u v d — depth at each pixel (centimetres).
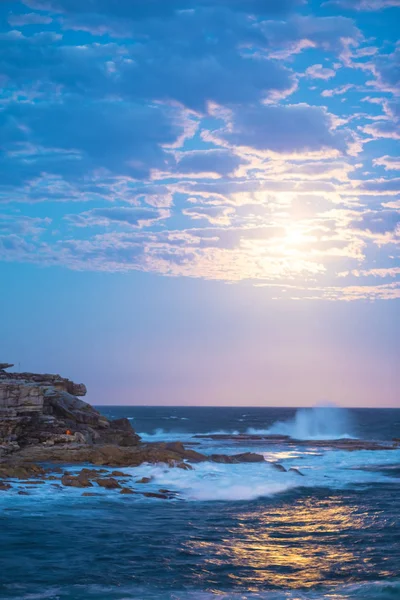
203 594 1709
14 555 2077
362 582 1825
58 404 5534
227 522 2684
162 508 2978
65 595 1683
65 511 2809
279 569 1964
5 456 4375
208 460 4800
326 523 2692
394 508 3067
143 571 1922
